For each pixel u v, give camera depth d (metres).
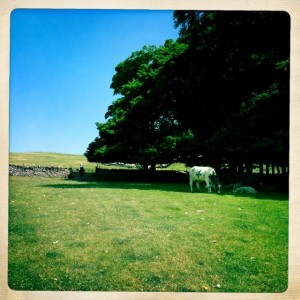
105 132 29.16
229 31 17.05
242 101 18.31
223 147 18.25
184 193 15.16
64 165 45.91
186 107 22.73
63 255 5.82
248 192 15.39
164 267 5.33
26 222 8.31
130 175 29.02
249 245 6.44
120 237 6.93
